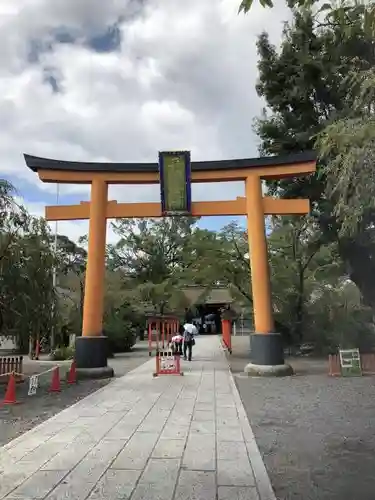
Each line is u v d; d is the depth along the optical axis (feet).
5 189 45.93
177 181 54.03
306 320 79.87
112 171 56.18
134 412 31.50
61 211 56.70
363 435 24.62
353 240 55.83
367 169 18.25
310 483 17.31
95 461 19.99
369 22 15.62
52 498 15.62
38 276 48.98
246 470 18.71
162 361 55.47
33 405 35.58
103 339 53.52
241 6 13.32
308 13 39.32
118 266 156.15
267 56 63.98
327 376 50.78
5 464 19.63
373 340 73.46
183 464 19.54
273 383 46.19
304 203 55.16
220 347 108.17
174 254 158.71
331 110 60.85
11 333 47.88
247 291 84.69
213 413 30.99
